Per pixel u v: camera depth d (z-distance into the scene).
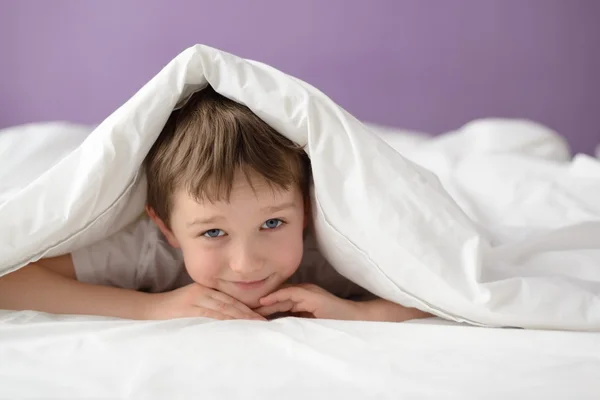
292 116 0.78
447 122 2.14
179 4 2.04
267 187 0.79
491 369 0.64
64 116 2.07
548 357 0.67
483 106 2.14
